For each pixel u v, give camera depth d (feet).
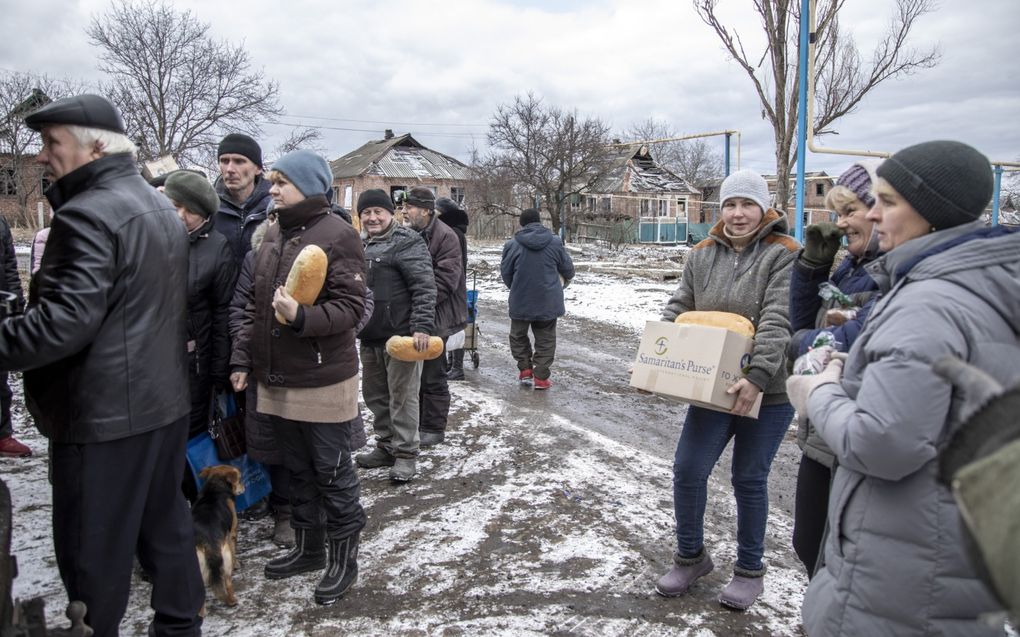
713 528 13.69
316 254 9.98
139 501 8.38
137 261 8.04
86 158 8.11
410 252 15.07
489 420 20.49
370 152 177.47
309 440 10.78
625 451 17.87
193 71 95.61
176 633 9.17
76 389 7.88
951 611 5.65
